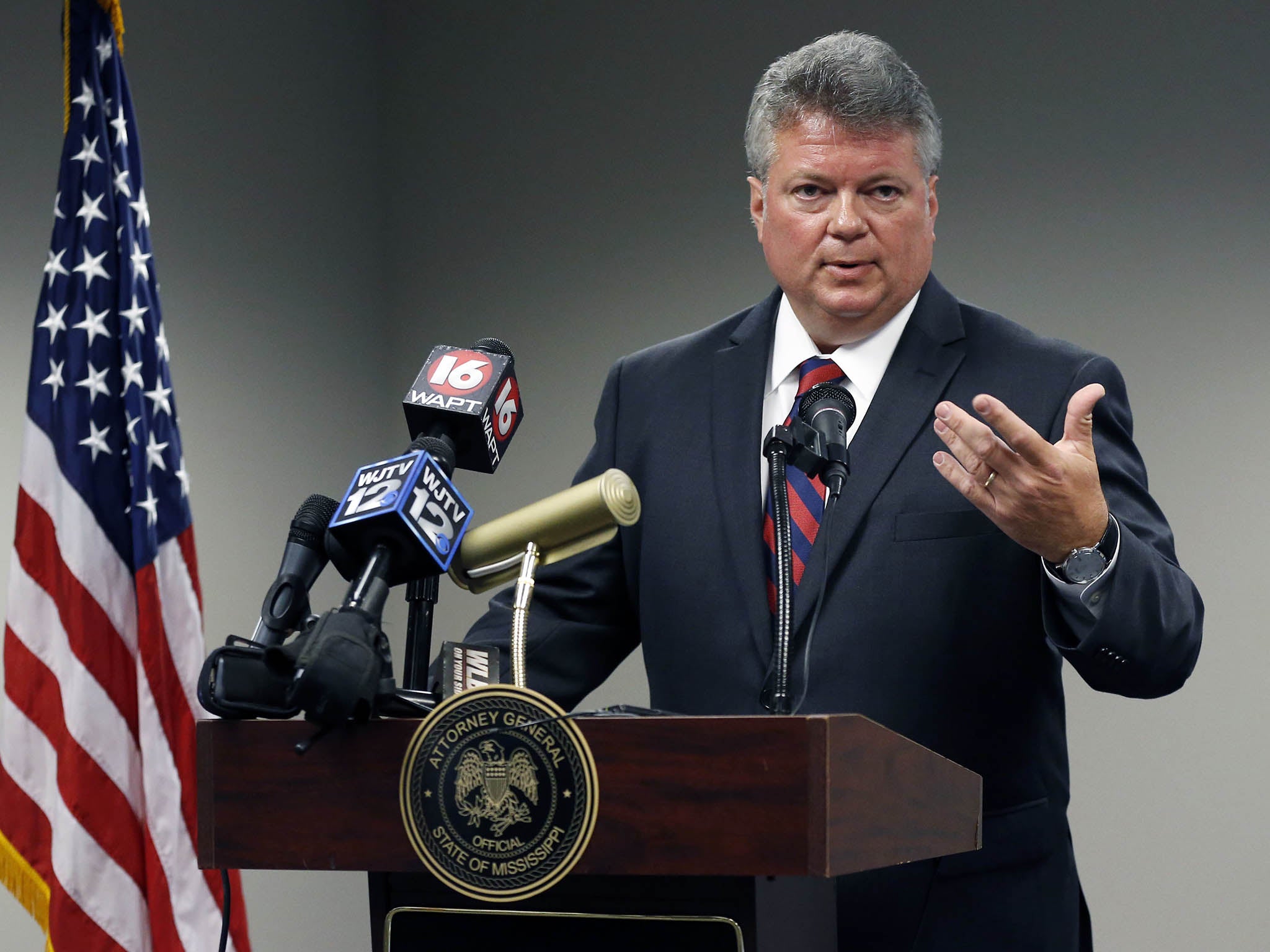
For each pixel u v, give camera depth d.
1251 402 12.03
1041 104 12.90
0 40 10.77
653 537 5.00
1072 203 12.73
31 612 8.12
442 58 15.27
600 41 14.65
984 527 4.54
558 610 5.07
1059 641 3.88
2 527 10.49
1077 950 4.54
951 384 4.82
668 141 14.28
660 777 2.54
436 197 15.15
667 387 5.32
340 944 13.53
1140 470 4.66
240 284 13.16
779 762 2.47
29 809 7.98
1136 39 12.68
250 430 13.15
